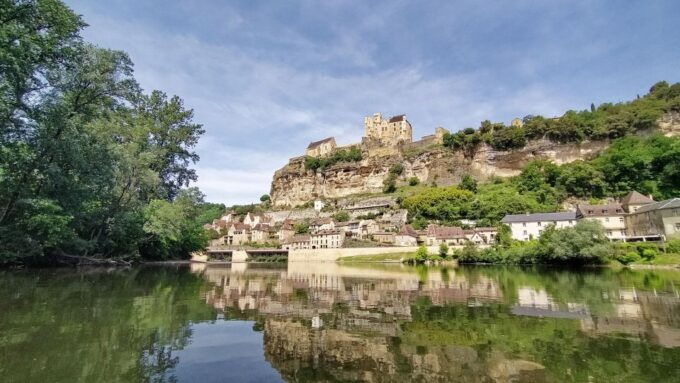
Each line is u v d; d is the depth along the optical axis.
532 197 112.12
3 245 34.84
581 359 10.50
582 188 109.00
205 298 22.62
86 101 40.25
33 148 33.25
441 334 13.57
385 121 186.25
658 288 26.30
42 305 18.12
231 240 148.00
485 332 13.79
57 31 31.52
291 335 13.48
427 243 97.75
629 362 10.16
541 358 10.63
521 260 58.03
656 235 62.69
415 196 131.50
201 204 70.94
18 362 9.78
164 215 58.34
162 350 11.38
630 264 47.16
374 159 171.75
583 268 48.12
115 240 56.56
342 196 172.25
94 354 10.72
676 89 134.25
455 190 126.69
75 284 27.27
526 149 136.25
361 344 12.30
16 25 27.31
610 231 76.38
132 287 26.88
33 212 35.88
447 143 155.12
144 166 55.09
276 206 191.00
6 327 13.55
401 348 11.77
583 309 18.42
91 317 15.70
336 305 20.30
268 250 111.88
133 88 43.28
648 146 105.62
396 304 20.56
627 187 101.75
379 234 111.69
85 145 37.72
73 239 42.12
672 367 9.70
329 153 194.50
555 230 55.69
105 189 46.28
